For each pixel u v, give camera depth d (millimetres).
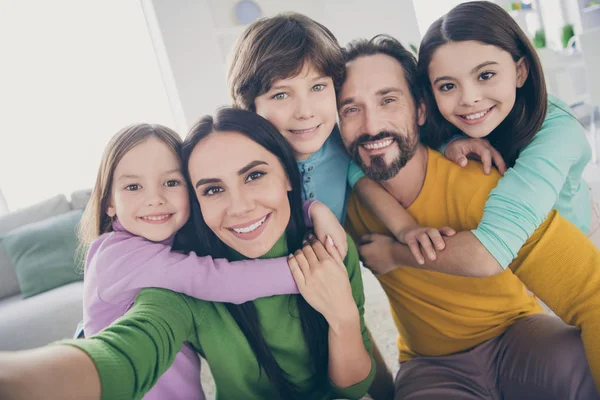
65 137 3270
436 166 979
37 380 472
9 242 2191
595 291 770
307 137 932
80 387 500
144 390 599
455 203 944
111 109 3340
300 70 889
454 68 904
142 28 3305
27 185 3246
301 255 821
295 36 898
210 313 826
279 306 844
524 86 935
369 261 968
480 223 835
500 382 940
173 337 710
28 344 1774
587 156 979
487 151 937
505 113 927
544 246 812
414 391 969
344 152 1071
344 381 828
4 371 463
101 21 3256
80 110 3281
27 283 2100
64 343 550
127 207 826
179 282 784
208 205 805
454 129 1045
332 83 934
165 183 827
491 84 897
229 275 791
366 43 965
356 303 911
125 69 3334
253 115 822
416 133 962
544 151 872
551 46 4320
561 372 824
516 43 901
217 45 3180
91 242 895
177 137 869
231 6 3381
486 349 967
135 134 835
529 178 835
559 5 4168
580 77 3762
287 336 853
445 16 927
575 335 839
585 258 794
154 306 734
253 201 793
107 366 543
